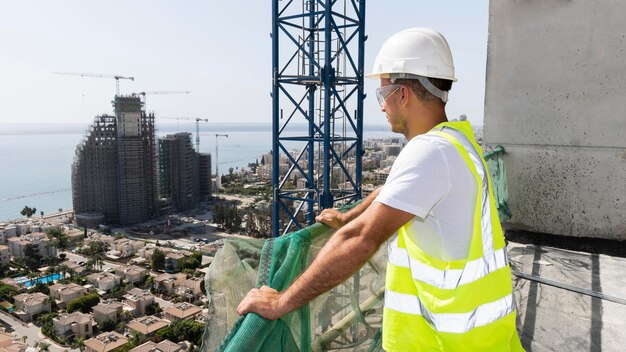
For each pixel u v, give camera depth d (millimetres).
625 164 4414
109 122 107938
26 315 63750
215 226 108312
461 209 1293
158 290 73312
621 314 3014
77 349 56406
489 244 1363
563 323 2908
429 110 1465
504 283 1391
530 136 4844
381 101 1530
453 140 1324
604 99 4445
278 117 12727
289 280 1504
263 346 1274
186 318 62125
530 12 4699
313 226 1752
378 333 2166
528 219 4949
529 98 4809
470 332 1315
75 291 69688
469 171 1303
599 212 4582
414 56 1428
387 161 132125
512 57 4855
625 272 3801
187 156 123562
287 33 12188
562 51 4586
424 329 1399
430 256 1336
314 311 1759
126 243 91875
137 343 55656
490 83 5016
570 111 4617
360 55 13188
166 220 113062
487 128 5086
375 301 2250
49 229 98812
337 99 12703
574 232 4715
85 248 91250
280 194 13086
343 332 1912
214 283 1415
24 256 87250
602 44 4395
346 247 1246
